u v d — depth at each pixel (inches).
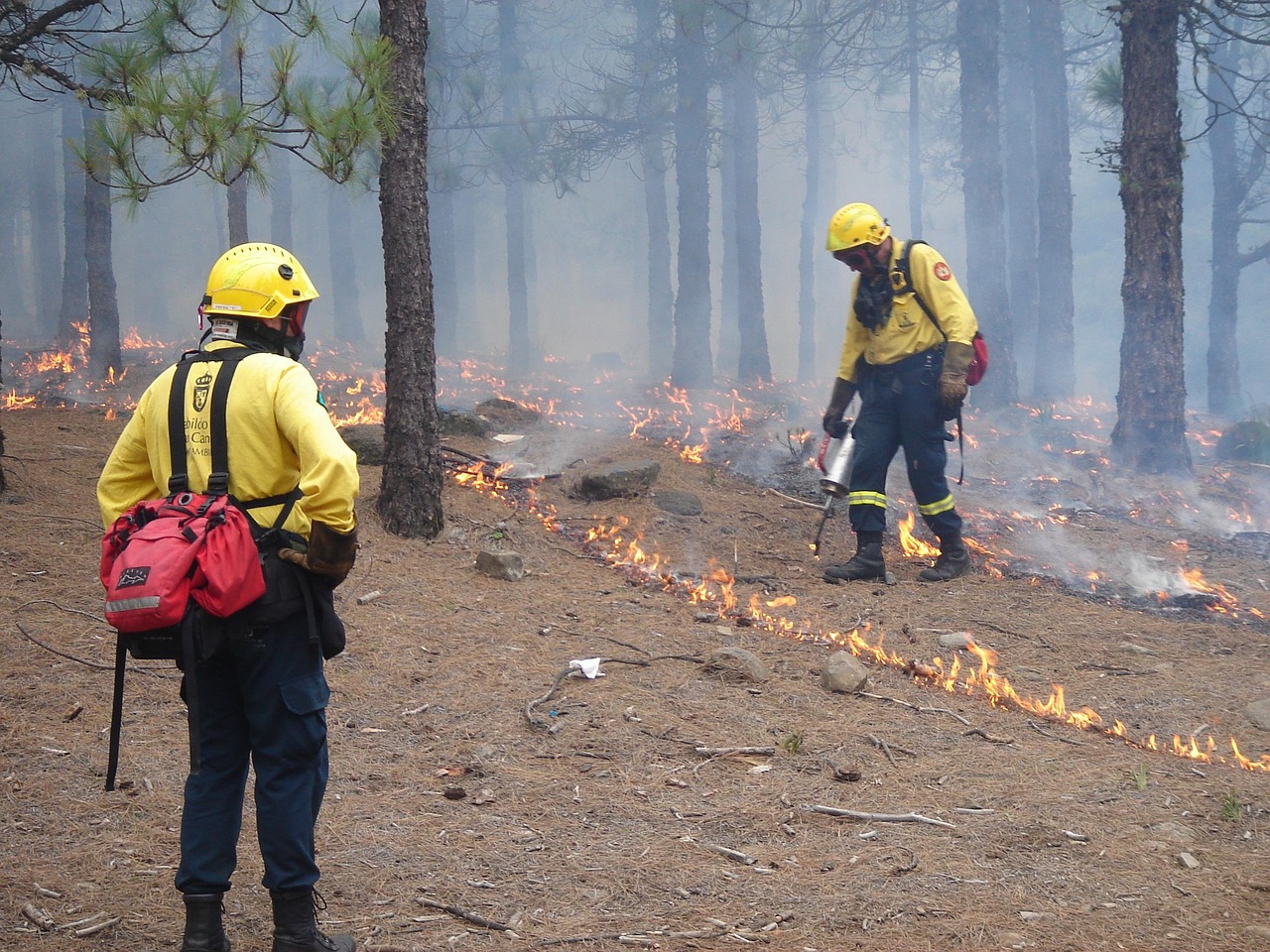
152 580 103.8
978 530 362.3
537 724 187.3
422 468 293.9
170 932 122.9
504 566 272.7
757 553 325.4
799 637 246.2
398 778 166.9
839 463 302.2
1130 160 446.6
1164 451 442.9
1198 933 128.3
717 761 178.2
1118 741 194.9
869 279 299.4
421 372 293.1
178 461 114.3
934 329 296.4
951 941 125.3
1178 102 444.1
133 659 202.4
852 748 185.5
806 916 130.3
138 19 302.4
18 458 321.7
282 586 111.3
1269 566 330.0
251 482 113.2
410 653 219.0
